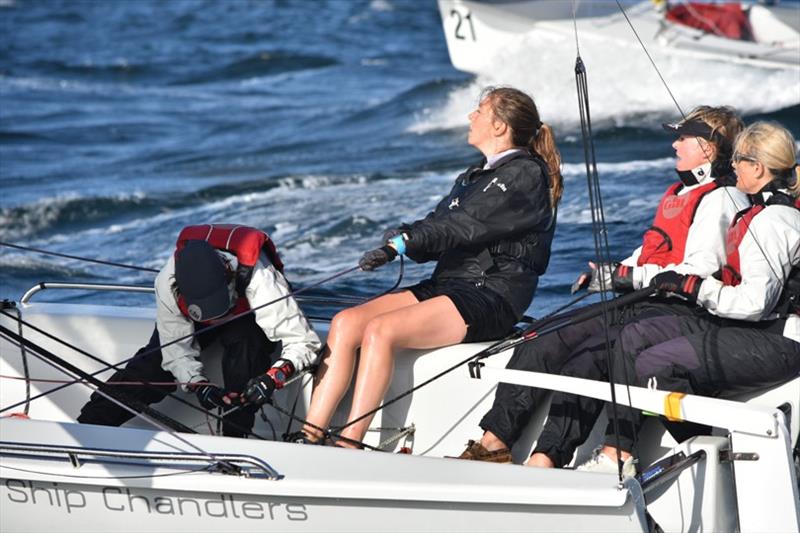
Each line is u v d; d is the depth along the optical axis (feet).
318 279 77.87
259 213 98.73
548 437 42.27
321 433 43.37
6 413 50.85
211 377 47.96
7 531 39.73
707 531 39.24
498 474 37.47
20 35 246.88
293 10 271.69
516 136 45.34
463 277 45.65
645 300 43.98
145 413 42.63
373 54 210.38
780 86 123.24
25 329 51.31
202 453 38.27
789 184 41.24
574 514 36.65
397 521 37.50
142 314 52.13
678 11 141.28
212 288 42.24
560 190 46.03
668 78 128.26
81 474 38.17
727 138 43.39
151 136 141.59
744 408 38.29
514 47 138.92
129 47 230.27
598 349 42.86
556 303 67.87
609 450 41.32
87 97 175.01
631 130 118.11
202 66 205.05
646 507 39.75
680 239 43.50
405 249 43.27
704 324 42.32
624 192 93.20
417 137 128.47
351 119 142.00
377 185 106.73
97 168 122.21
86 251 91.15
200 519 38.40
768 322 41.16
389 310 44.98
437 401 45.21
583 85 37.88
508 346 42.78
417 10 269.23
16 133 143.95
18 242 94.79
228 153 127.54
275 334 44.06
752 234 40.16
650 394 39.32
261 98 168.25
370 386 43.06
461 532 37.37
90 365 51.01
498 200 43.93
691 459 38.81
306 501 37.55
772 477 38.27
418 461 38.32
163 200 105.60
